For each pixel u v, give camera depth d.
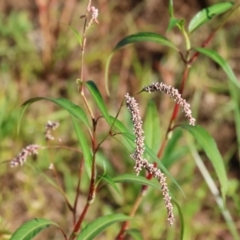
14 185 6.31
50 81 7.44
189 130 4.18
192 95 7.45
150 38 4.22
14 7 8.09
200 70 7.60
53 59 7.56
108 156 6.66
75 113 3.52
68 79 7.50
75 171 6.53
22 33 7.71
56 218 6.22
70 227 6.19
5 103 6.30
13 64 7.47
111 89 7.47
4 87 7.16
